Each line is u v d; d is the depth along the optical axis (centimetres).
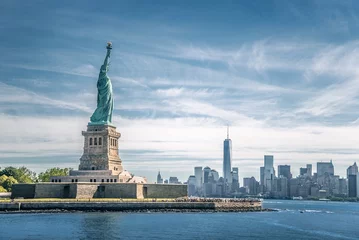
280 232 19412
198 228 19162
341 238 18488
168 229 18500
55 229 17688
